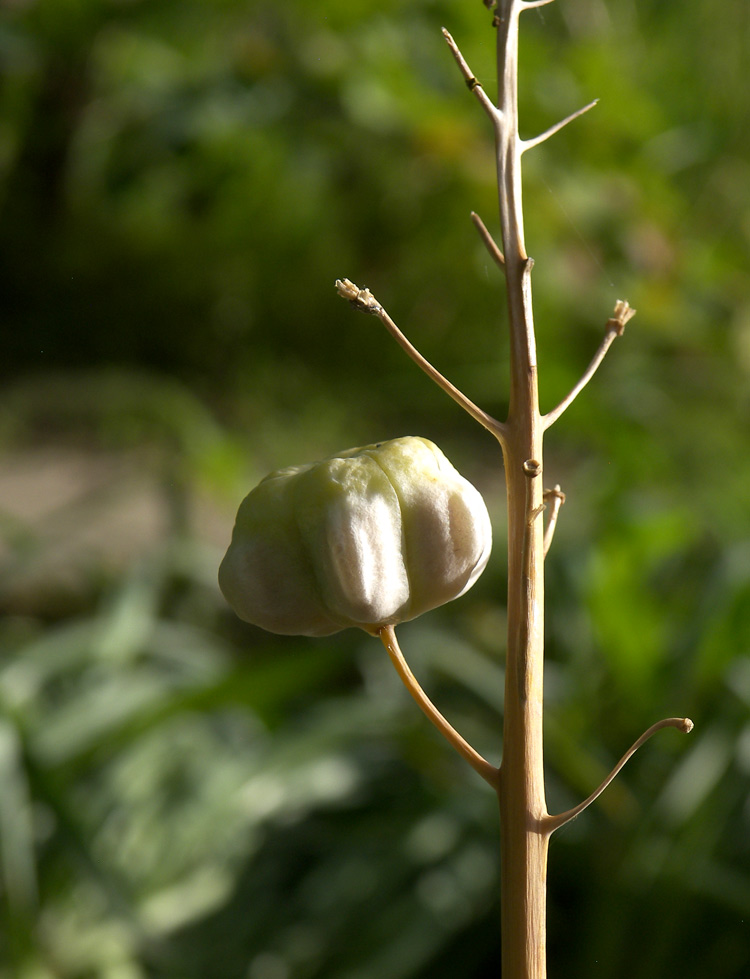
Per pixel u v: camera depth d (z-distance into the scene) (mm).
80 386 1154
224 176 965
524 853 185
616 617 543
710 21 1040
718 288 837
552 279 788
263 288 1488
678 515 562
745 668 537
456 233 1126
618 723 584
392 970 484
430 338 1357
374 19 727
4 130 1033
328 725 571
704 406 860
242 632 812
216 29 793
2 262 1550
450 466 196
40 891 506
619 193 786
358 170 988
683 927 469
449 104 722
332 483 193
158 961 501
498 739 603
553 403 686
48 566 831
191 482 856
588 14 975
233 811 546
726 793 490
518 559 188
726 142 1001
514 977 185
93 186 1038
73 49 803
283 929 518
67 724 533
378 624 193
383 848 551
